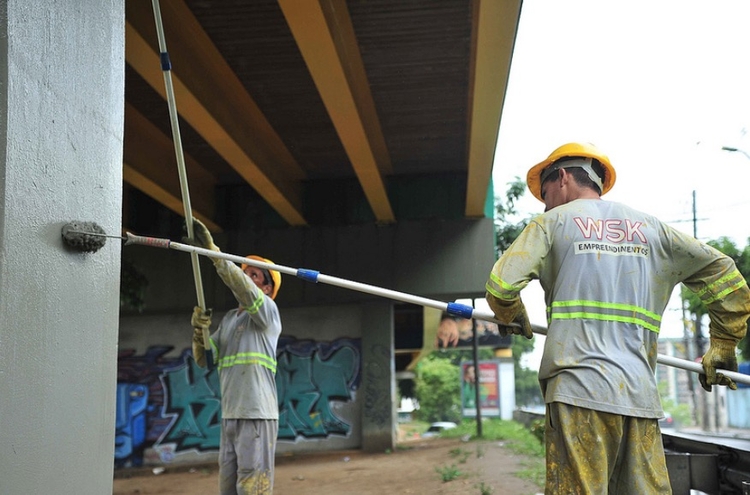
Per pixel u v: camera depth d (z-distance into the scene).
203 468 17.48
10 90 2.96
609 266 3.23
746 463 4.82
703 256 3.33
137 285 15.56
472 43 11.17
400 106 13.84
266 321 5.86
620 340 3.17
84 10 3.48
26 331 2.97
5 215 2.88
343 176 18.27
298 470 14.80
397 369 35.66
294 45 11.46
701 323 31.64
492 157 13.94
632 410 3.05
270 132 14.86
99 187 3.52
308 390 18.53
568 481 3.05
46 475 3.03
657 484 3.09
